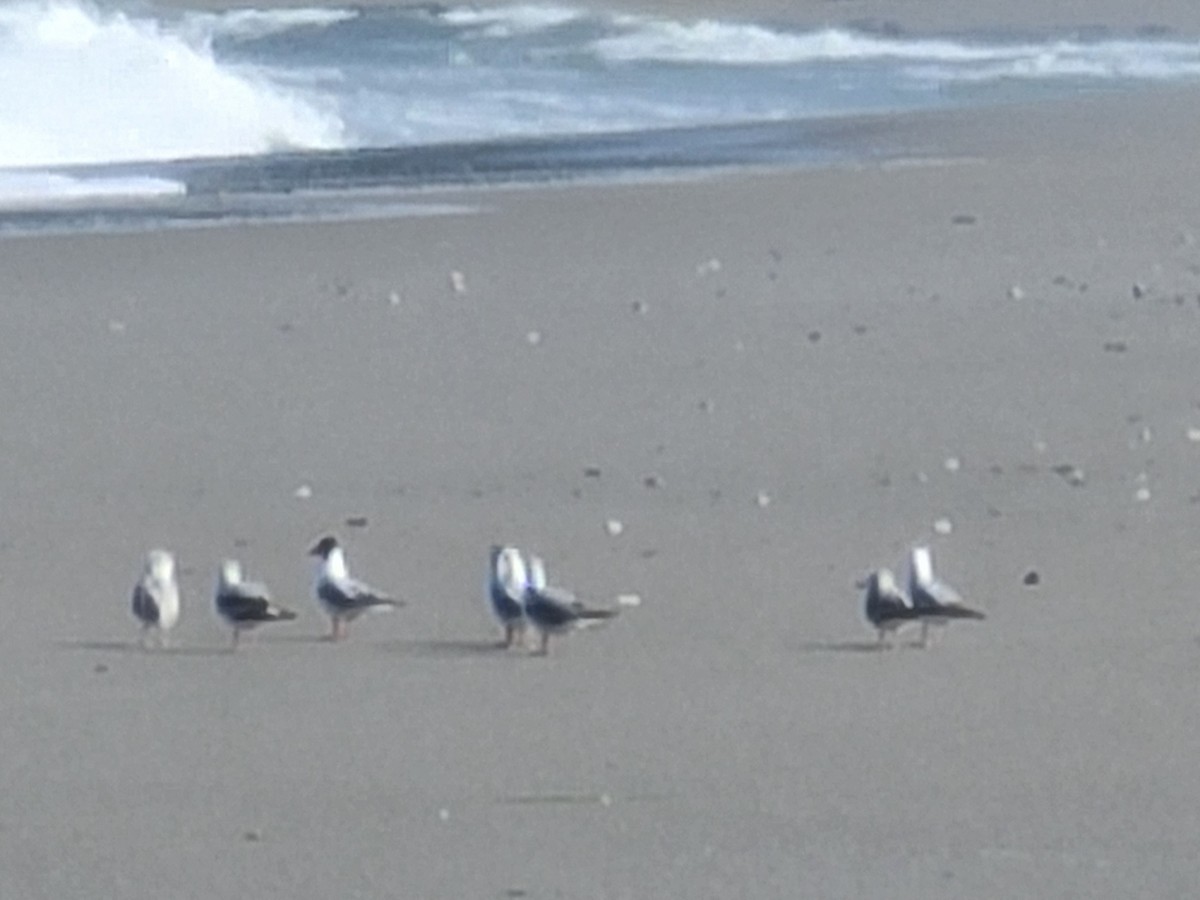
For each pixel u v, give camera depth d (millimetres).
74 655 13305
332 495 16781
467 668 12992
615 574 14766
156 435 18578
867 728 11938
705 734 11883
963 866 10133
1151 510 16156
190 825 10766
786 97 42844
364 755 11648
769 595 14297
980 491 16703
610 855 10328
